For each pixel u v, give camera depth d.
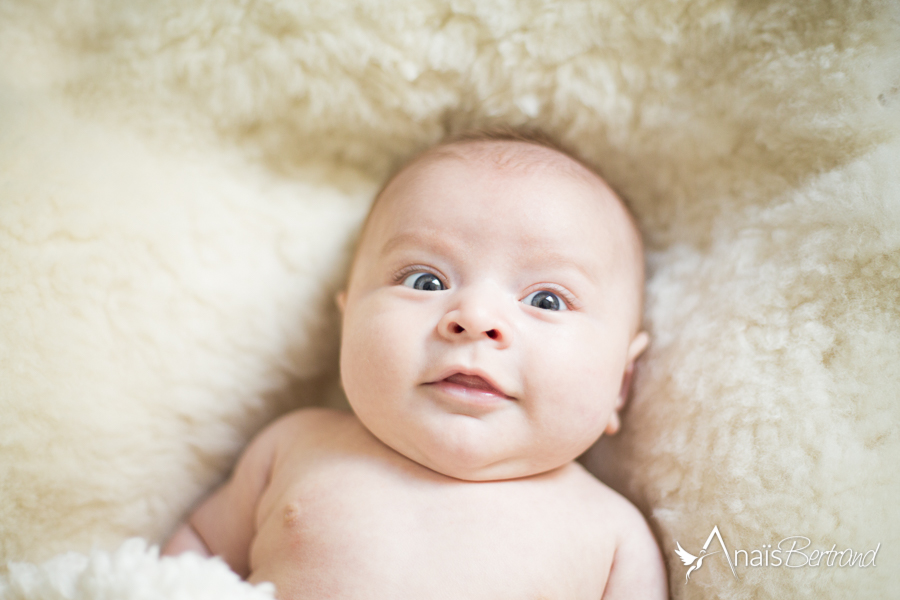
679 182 1.21
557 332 0.99
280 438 1.17
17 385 1.00
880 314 0.95
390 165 1.29
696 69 1.13
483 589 0.92
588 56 1.16
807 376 0.97
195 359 1.16
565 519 1.01
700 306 1.13
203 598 0.76
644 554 1.04
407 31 1.16
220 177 1.21
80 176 1.11
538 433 0.98
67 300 1.06
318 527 0.97
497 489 1.01
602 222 1.08
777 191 1.10
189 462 1.17
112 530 1.10
